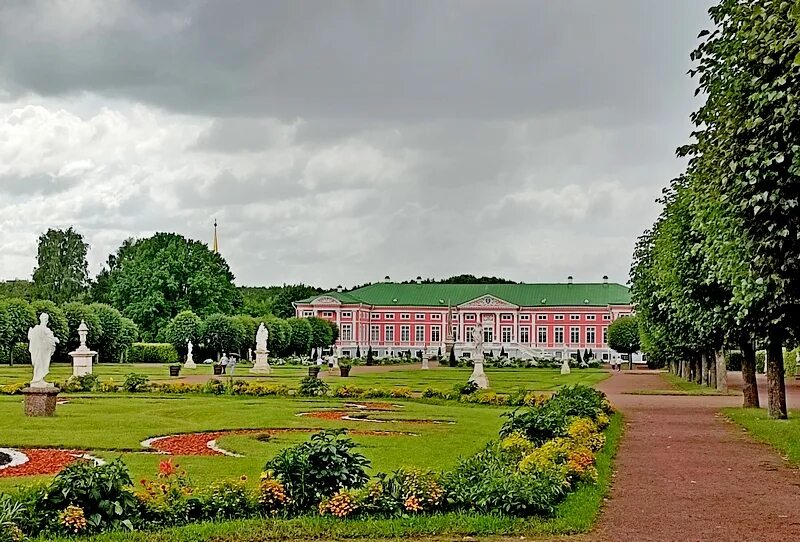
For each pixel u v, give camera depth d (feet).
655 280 127.34
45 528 34.91
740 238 52.85
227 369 227.81
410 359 382.01
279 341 326.65
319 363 300.20
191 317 289.53
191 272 325.01
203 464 59.06
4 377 173.47
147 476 53.31
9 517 33.88
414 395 133.49
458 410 108.17
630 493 47.37
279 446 69.62
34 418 88.43
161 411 102.06
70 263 360.48
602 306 452.35
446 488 41.09
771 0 47.47
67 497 35.91
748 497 46.26
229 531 36.58
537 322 460.14
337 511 38.78
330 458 40.83
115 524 35.83
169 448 68.03
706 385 183.73
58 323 244.63
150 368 239.30
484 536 36.99
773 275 49.65
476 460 45.98
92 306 274.16
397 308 473.26
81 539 34.45
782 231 47.39
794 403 127.75
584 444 56.24
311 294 490.49
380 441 72.69
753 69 50.57
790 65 45.78
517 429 58.59
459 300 472.44
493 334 464.24
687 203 89.45
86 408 103.30
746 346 112.37
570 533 37.47
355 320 460.96
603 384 195.52
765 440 74.13
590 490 46.01
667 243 107.14
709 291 91.61
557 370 308.60
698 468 57.16
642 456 63.46
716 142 56.70
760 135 48.60
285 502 39.75
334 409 108.06
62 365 237.45
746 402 112.57
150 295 317.83
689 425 89.92
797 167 44.04
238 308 364.17
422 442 72.49
